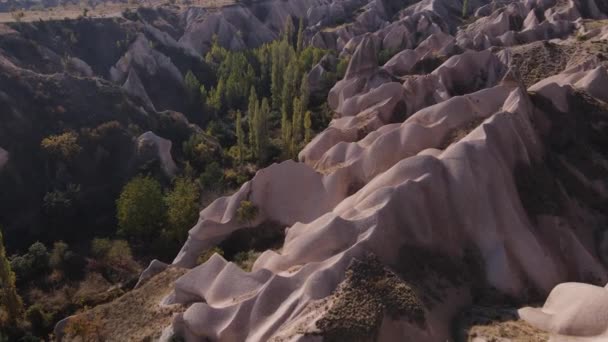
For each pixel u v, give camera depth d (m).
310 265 34.34
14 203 54.41
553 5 106.19
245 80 89.75
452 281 35.66
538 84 55.03
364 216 36.56
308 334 28.31
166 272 44.53
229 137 76.06
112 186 59.19
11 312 40.44
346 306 30.09
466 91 67.00
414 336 30.09
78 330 38.09
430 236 37.09
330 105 77.75
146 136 63.22
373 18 124.19
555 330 30.11
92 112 65.12
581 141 47.38
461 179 38.44
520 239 36.94
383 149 48.25
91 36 94.50
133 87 80.50
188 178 59.16
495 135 41.09
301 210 47.34
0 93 59.97
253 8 136.88
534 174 42.00
